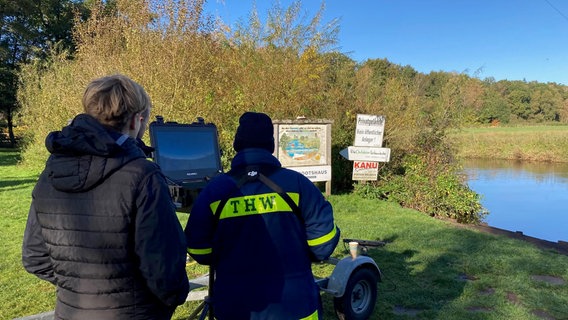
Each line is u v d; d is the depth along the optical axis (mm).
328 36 12703
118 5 11914
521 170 22500
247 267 2127
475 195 10664
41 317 3508
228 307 2121
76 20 13641
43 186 1827
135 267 1756
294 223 2186
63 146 1688
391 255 6305
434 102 12484
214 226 2188
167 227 1765
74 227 1723
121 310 1745
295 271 2156
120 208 1692
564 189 15875
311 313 2164
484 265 5832
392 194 11047
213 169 4141
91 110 1818
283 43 12328
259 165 2215
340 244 6914
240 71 11672
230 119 11180
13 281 5398
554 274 5605
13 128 39531
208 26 11586
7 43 35750
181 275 1824
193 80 11195
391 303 4625
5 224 8430
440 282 5207
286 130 10328
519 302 4707
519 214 11438
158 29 11266
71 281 1757
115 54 11992
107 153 1690
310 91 12250
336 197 11086
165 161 3752
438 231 7824
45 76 17703
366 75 13125
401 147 11852
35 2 35500
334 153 12234
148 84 10625
